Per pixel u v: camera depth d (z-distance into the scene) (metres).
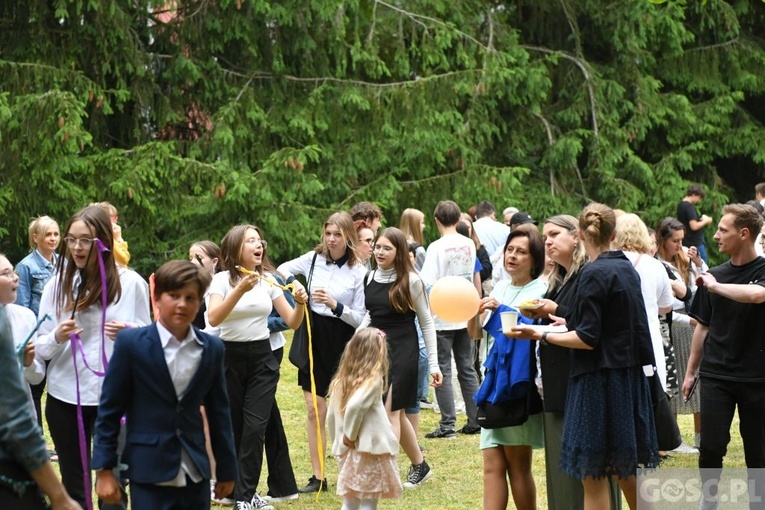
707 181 22.94
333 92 18.17
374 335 6.38
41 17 15.99
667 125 21.81
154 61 17.36
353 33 18.91
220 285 6.90
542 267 6.03
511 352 5.71
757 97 23.97
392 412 7.43
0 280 5.72
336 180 18.08
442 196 18.84
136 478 4.39
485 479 5.92
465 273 9.38
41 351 5.38
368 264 8.71
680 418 10.62
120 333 4.49
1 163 15.12
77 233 5.46
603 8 21.20
